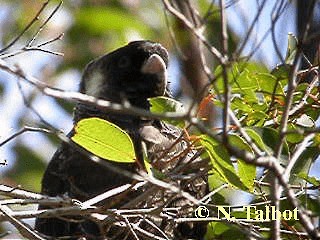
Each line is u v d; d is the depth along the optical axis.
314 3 8.60
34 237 9.56
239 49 8.95
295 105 10.29
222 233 10.95
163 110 10.20
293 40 10.55
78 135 9.60
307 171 10.16
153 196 10.50
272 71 10.63
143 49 12.44
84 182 11.52
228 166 9.51
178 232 11.23
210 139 9.42
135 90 12.38
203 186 11.14
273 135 9.58
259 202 10.42
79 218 10.86
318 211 10.20
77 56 16.52
